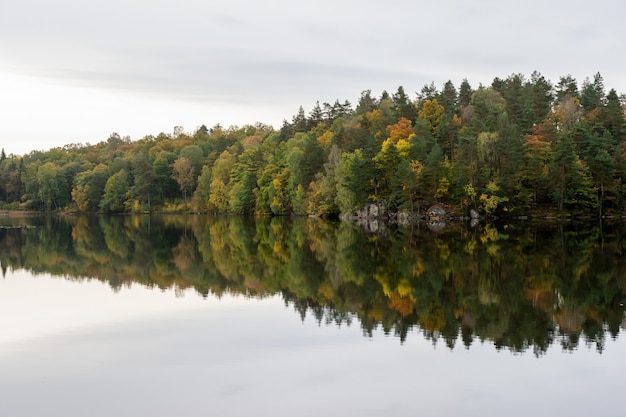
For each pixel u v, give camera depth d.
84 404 19.91
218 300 36.31
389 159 108.38
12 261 57.28
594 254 52.59
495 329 28.45
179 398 20.27
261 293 38.41
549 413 18.89
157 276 46.31
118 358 24.62
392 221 103.94
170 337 27.69
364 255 55.50
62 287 41.72
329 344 26.31
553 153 97.75
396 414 18.80
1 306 35.16
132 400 20.17
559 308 32.47
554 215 100.56
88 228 107.50
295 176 130.88
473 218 99.75
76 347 26.25
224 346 26.17
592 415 18.73
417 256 53.28
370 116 146.25
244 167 157.62
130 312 33.19
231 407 19.50
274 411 19.11
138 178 173.88
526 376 22.11
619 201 101.94
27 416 18.98
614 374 22.23
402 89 162.50
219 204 158.62
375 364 23.53
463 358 24.17
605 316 30.64
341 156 116.69
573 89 156.62
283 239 75.31
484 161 100.62
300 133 163.88
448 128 114.88
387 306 33.69
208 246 69.44
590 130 109.94
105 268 51.56
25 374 22.84
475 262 48.59
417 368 23.00
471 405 19.52
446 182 101.69
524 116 119.44
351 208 109.19
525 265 46.59
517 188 99.50
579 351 24.94
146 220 136.12
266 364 23.62
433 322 29.97
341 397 20.23
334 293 37.81
